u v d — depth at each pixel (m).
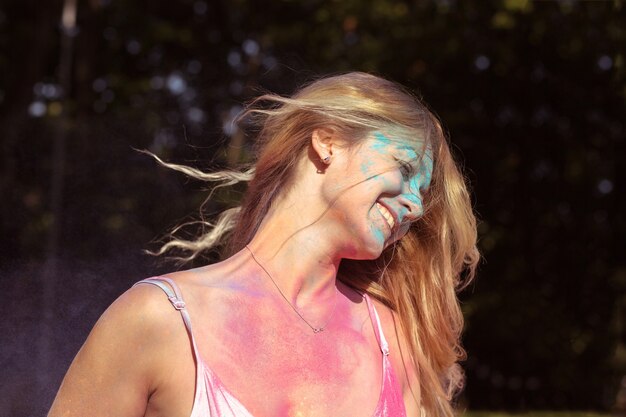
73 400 1.97
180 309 2.00
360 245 2.21
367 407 2.19
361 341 2.30
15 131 10.95
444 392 2.62
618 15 13.05
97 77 14.83
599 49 13.32
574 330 13.77
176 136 12.87
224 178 2.68
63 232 8.11
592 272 13.88
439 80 13.95
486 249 13.85
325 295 2.25
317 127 2.22
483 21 13.58
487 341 13.72
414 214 2.26
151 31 14.89
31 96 14.27
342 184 2.20
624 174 13.93
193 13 15.16
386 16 14.09
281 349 2.10
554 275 13.98
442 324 2.62
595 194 13.97
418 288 2.59
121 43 15.12
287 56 14.27
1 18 14.77
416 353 2.53
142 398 1.97
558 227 14.02
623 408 13.47
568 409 13.53
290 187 2.26
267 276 2.19
